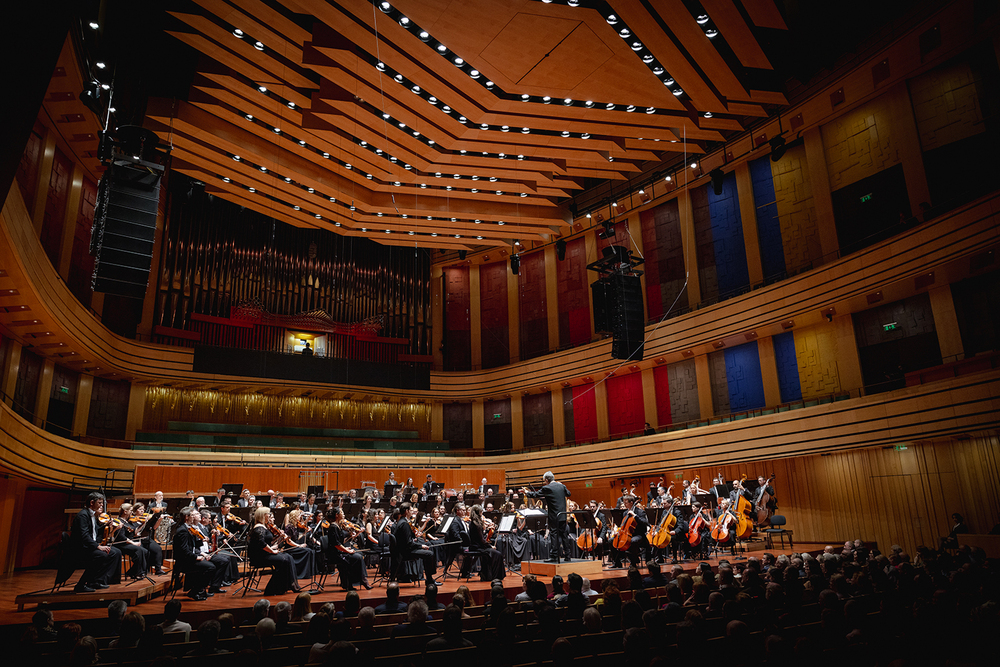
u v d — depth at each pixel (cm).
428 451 2039
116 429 1675
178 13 1074
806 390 1480
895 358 1326
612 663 355
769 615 456
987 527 1112
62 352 1412
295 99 1286
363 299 2139
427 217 1756
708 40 1079
